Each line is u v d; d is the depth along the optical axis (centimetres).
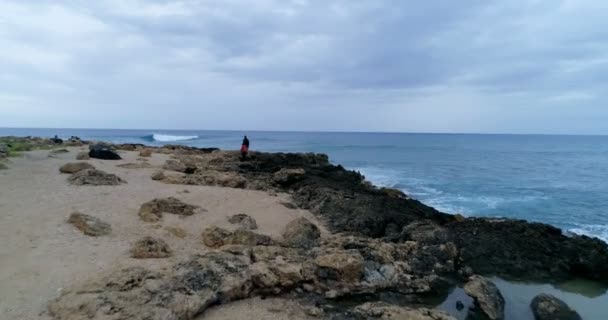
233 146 9062
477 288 1035
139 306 760
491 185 3678
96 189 1748
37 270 911
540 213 2586
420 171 4716
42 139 4591
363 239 1302
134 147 4169
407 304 1011
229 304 890
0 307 751
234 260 988
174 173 2314
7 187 1670
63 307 744
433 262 1237
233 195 1911
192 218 1459
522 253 1367
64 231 1172
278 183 2336
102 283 820
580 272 1296
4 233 1116
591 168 5438
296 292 976
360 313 870
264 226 1461
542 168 5334
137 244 1066
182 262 956
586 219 2444
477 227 1566
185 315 788
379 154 7662
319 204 1822
